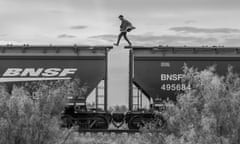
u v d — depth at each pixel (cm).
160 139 1275
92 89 2302
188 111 1134
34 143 1142
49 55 2306
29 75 2294
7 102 1156
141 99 2358
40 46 2338
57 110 1218
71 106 2267
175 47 2348
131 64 2331
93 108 2328
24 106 1157
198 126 1076
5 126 1118
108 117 2311
